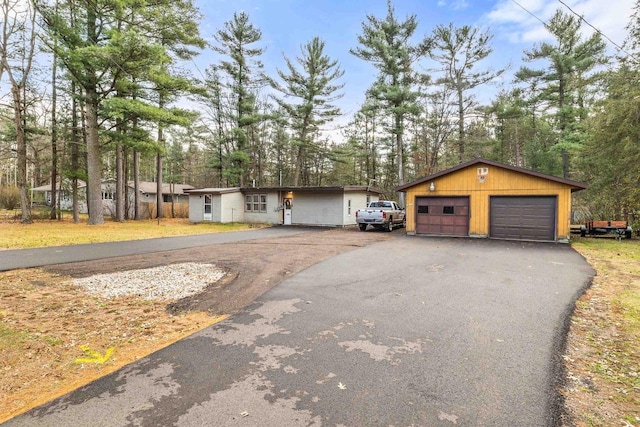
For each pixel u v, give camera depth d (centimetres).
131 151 2567
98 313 478
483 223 1438
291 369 315
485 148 2873
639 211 1491
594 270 766
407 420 240
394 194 3353
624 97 1403
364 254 975
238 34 2594
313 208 2156
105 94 1734
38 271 738
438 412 250
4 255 927
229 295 563
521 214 1377
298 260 874
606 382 294
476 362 329
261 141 3453
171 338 392
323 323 434
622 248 1128
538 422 239
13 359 338
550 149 2348
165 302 529
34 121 2056
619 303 517
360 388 282
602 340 383
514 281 659
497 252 1034
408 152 3256
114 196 2978
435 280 665
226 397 269
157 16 1714
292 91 2670
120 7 1587
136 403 262
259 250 1052
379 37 2241
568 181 1280
